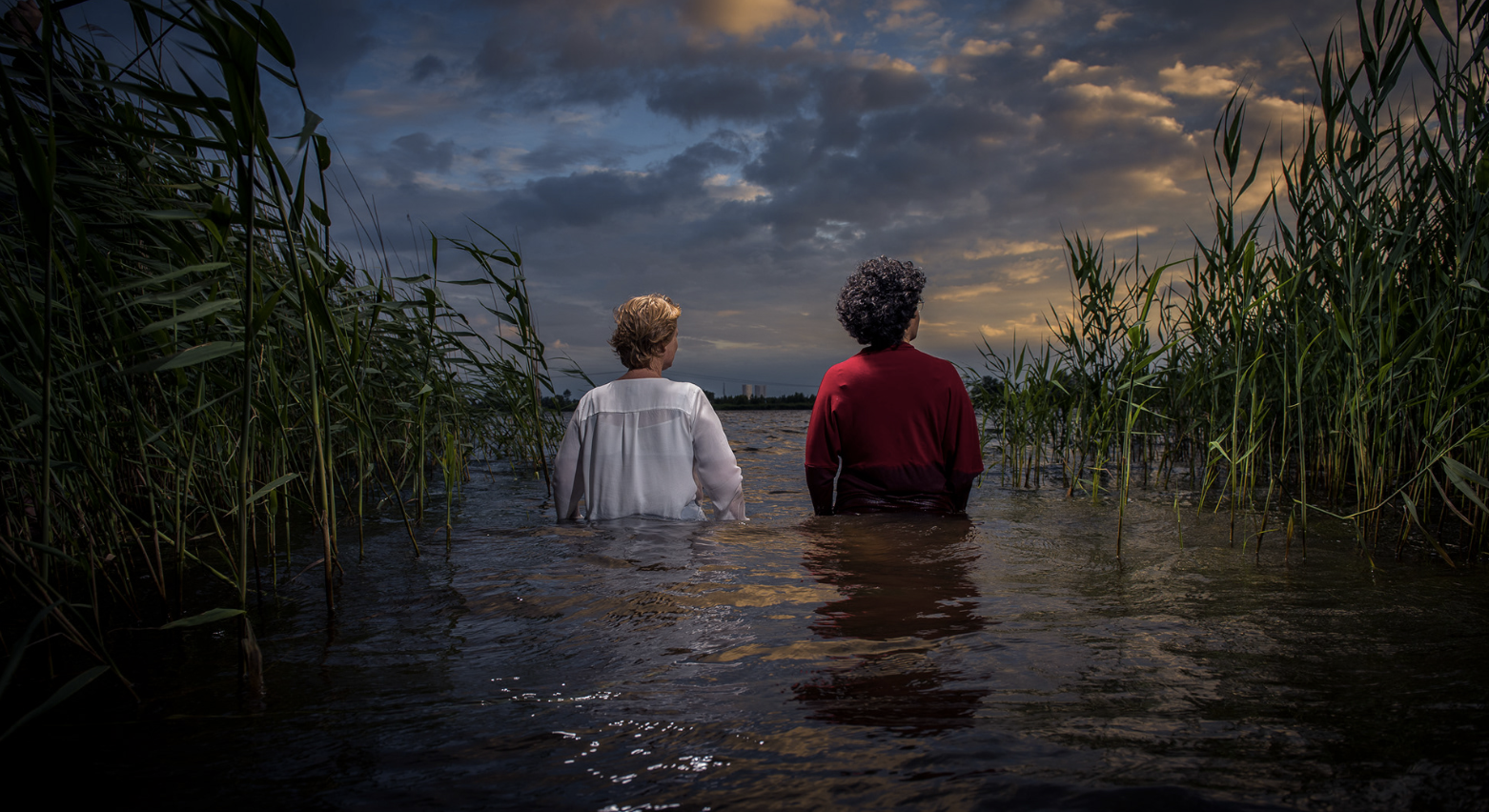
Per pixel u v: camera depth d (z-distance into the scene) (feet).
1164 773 2.42
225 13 3.40
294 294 5.86
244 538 3.73
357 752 2.79
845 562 5.82
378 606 4.91
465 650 3.97
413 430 10.53
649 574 5.51
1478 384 5.65
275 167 3.94
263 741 2.91
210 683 3.57
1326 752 2.56
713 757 2.65
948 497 8.16
